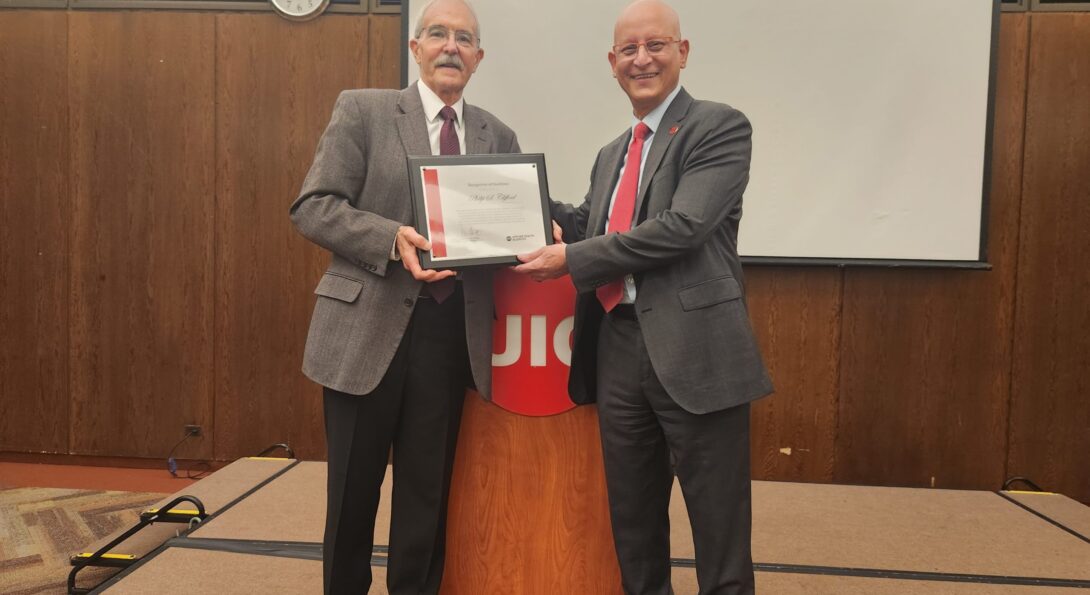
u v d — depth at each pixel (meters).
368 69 3.69
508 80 3.54
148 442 3.88
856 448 3.61
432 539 1.73
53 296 3.88
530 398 1.80
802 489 3.20
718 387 1.60
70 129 3.83
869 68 3.44
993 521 2.79
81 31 3.80
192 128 3.78
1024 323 3.55
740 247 3.55
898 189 3.47
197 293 3.83
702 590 1.65
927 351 3.57
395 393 1.67
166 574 2.18
